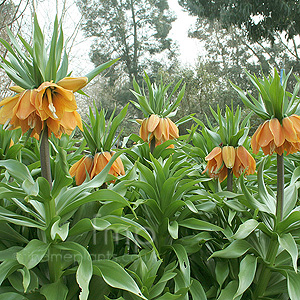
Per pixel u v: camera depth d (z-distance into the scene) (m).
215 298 1.63
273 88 1.43
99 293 1.40
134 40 32.97
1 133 1.79
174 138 2.73
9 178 1.71
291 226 1.48
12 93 6.42
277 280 1.68
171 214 1.67
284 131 1.42
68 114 1.22
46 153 1.22
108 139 1.72
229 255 1.45
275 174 2.33
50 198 1.23
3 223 1.32
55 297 1.20
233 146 1.85
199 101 17.25
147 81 2.59
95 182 1.27
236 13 15.39
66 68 1.24
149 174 1.65
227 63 28.08
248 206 1.62
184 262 1.62
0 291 1.25
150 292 1.40
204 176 2.13
